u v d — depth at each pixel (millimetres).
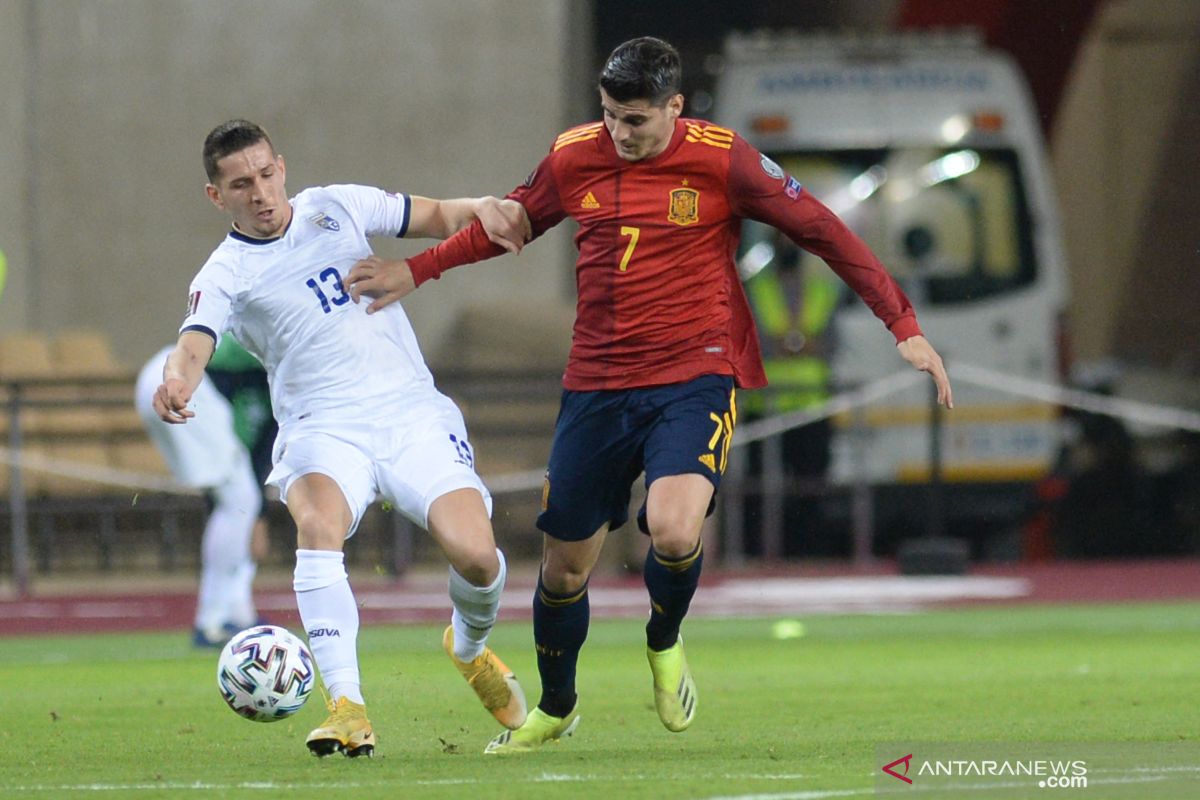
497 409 66062
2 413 58312
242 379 36375
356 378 20422
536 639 20375
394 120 72938
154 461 59969
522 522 62094
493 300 72562
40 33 72250
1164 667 31109
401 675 22250
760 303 58281
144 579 58250
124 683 30703
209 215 72938
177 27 72625
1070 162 101562
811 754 19438
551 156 20281
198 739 22031
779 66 59594
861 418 57125
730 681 29578
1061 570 60406
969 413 58562
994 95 59781
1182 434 74250
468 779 17125
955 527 66000
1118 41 101688
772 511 59250
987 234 59156
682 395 19656
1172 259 102438
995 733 21578
